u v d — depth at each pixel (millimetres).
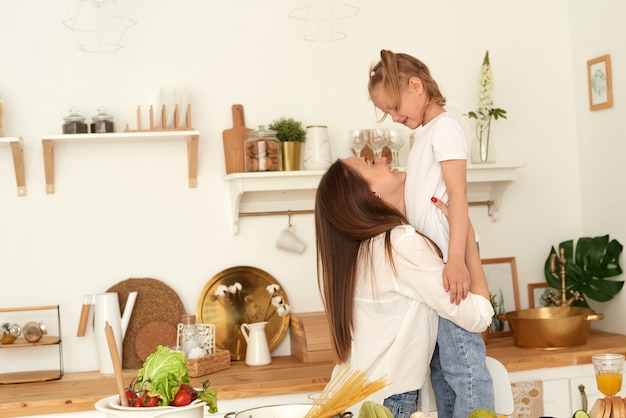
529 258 3775
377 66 2379
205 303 3342
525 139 3771
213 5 3414
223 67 3418
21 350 3205
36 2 3260
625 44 3477
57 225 3268
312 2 3512
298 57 3494
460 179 2238
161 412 1426
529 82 3777
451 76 3666
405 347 2025
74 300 3271
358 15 3559
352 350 2072
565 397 3154
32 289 3246
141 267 3332
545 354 3154
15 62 3242
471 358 2105
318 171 3201
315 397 1771
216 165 3402
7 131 3229
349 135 3436
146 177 3340
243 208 3428
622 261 3549
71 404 2721
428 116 2379
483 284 2223
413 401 2070
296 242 3424
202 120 3391
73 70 3285
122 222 3318
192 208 3379
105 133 3125
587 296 3617
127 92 3330
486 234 3725
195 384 2844
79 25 3293
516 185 3768
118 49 3318
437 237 2273
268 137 3211
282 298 3391
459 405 2117
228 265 3410
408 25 3621
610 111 3592
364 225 2018
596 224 3723
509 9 3752
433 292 2008
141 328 3271
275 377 2926
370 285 2033
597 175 3701
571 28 3820
